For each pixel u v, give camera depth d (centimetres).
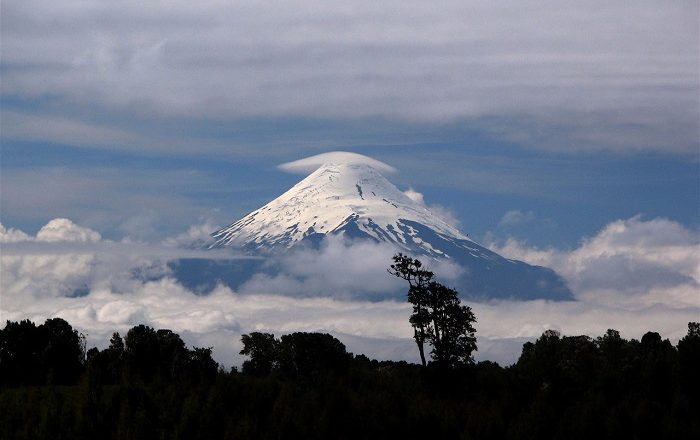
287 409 17250
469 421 17400
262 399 17900
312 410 17388
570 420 17150
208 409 17262
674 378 18575
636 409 17350
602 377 18625
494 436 17325
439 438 17312
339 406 17500
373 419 17350
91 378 17888
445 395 18762
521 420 17325
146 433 16938
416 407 17688
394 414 17588
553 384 18662
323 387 18325
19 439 16688
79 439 16775
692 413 17688
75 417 17062
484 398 18525
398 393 18225
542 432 17162
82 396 17738
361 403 17700
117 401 17450
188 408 17212
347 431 17250
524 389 18650
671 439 16925
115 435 16912
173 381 18562
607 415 17250
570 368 18812
